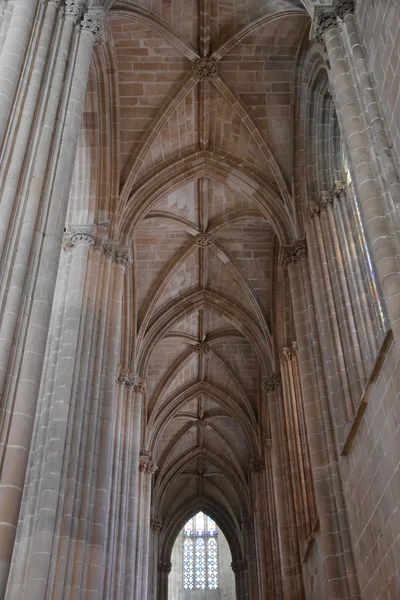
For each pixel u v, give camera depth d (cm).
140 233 2872
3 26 1313
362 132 1362
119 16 2059
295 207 2256
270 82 2300
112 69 2227
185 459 4181
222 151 2492
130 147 2353
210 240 2875
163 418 3578
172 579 4938
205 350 3447
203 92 2336
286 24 2148
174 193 2689
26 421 1022
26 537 1480
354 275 1828
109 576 2155
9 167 1166
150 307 2955
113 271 2139
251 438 3534
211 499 4512
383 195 1266
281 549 2552
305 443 2488
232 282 3072
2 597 902
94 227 2095
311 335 2027
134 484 2586
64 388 1727
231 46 2214
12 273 1098
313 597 2131
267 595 3127
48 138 1252
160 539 4331
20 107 1230
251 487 3800
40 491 1548
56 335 1853
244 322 3088
